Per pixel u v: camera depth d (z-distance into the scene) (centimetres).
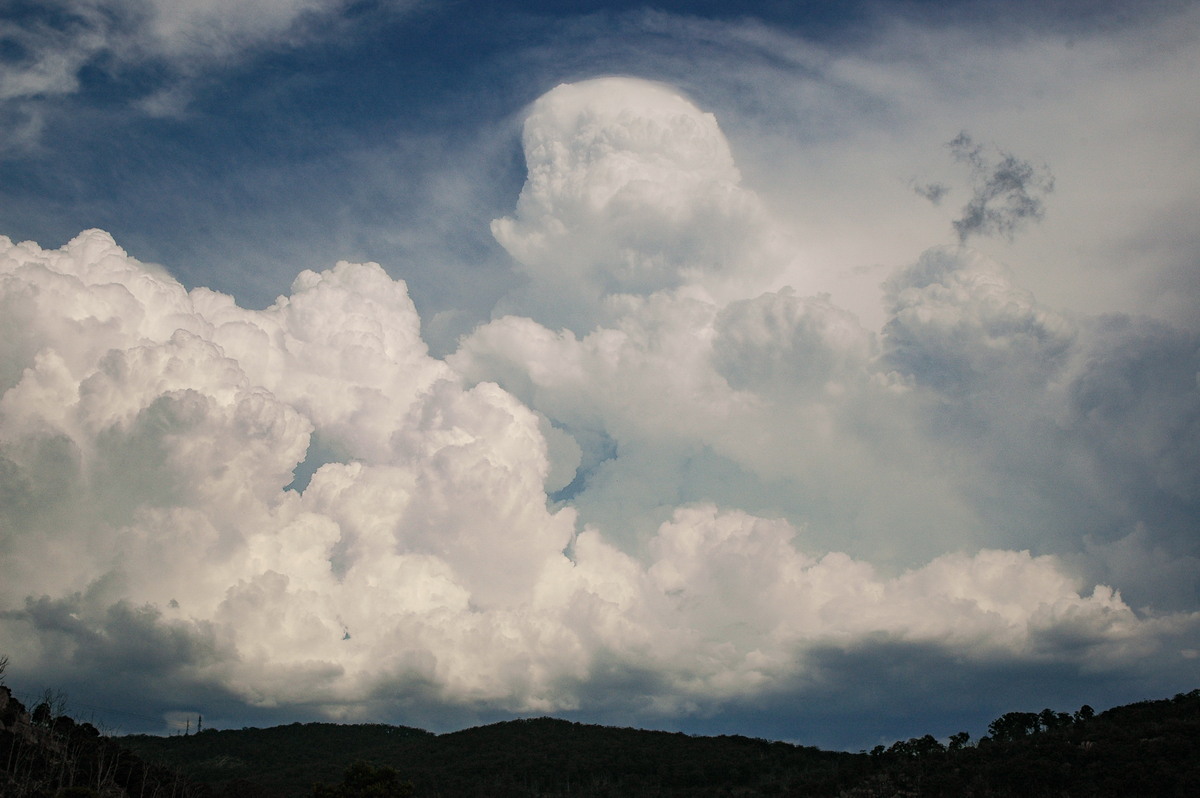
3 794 9444
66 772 10794
